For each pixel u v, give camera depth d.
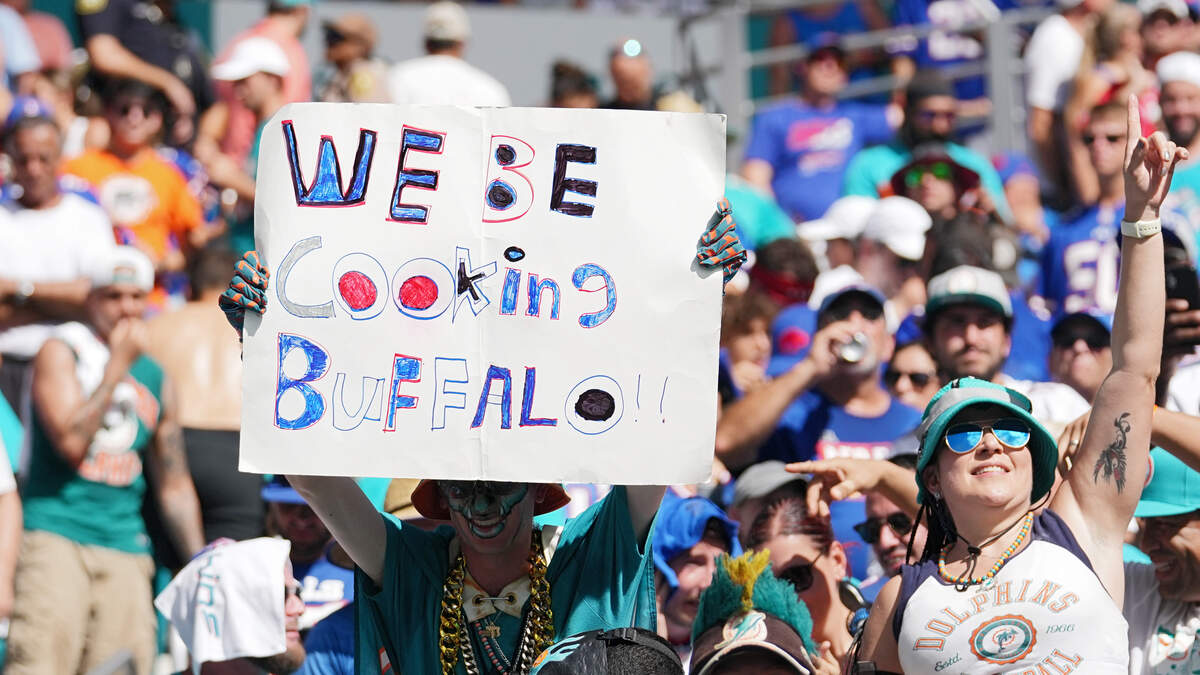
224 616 17.83
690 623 18.25
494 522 13.41
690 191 13.31
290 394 13.33
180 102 33.91
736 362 24.84
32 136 27.88
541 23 38.09
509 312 13.31
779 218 32.38
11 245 27.72
